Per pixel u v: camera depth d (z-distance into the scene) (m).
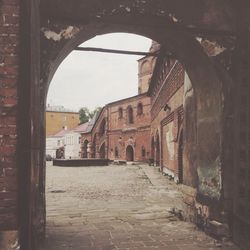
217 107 6.77
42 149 5.88
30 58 3.66
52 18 5.87
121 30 6.70
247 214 5.84
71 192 14.95
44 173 6.00
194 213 7.90
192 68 7.31
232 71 6.52
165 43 7.18
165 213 9.65
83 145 58.31
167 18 6.40
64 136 75.94
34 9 3.79
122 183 18.59
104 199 12.76
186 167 8.84
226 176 6.55
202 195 7.46
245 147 6.02
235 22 6.62
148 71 52.62
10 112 3.81
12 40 3.86
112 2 6.18
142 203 11.71
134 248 6.18
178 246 6.29
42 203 5.93
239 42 6.35
